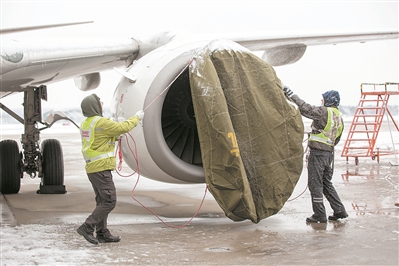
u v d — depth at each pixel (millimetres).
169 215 6914
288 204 7516
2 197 8562
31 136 8938
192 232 5816
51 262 4586
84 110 5418
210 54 5844
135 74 6180
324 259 4656
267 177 5828
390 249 4965
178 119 6551
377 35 8461
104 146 5305
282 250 4984
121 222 6438
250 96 5824
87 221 5258
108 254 4867
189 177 6105
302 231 5777
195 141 6602
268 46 7953
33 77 6297
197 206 7598
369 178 9922
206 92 5613
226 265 4512
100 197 5523
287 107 5938
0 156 8711
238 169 5562
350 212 6793
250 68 5914
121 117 6191
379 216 6496
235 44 5973
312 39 8047
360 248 5012
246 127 5805
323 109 6156
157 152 5902
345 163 12648
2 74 5746
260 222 6312
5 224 6324
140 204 7777
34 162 8969
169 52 6129
